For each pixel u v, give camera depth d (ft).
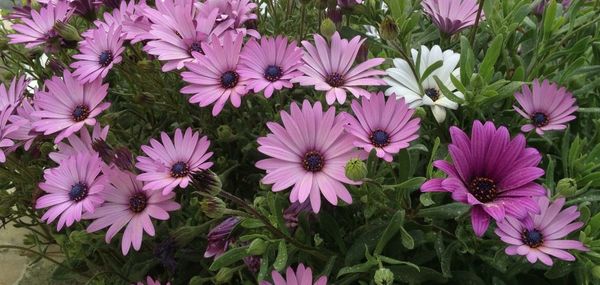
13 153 1.28
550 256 1.03
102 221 1.06
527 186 0.81
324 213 1.10
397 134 0.96
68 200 1.07
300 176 0.96
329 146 0.97
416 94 1.16
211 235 1.10
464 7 1.31
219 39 1.21
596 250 1.02
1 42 1.53
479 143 0.83
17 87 1.29
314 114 0.97
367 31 1.63
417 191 1.24
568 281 1.18
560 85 1.24
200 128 1.38
